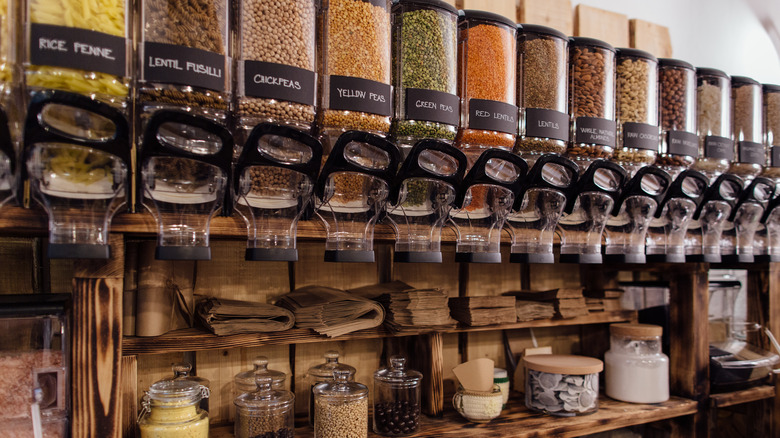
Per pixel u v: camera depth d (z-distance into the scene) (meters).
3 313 0.83
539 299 1.53
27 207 0.77
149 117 0.77
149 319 1.03
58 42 0.69
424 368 1.34
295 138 0.81
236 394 1.19
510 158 1.00
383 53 0.94
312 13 0.88
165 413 0.96
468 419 1.31
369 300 1.23
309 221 1.01
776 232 1.54
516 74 1.14
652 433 1.64
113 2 0.74
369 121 0.91
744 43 2.13
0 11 0.68
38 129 0.67
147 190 0.77
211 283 1.26
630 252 1.26
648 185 1.23
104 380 0.86
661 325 1.66
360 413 1.10
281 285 1.34
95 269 0.86
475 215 1.07
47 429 0.84
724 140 1.39
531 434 1.25
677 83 1.32
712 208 1.37
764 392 1.65
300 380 1.34
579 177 1.20
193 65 0.77
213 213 0.83
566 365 1.39
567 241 1.20
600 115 1.19
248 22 0.82
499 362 1.62
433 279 1.52
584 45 1.20
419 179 0.96
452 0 1.49
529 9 1.61
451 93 1.00
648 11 1.88
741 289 1.84
